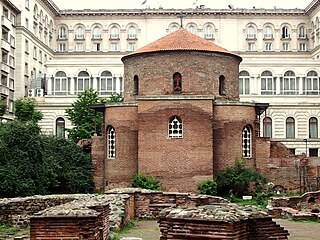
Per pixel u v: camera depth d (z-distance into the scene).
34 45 90.38
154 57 47.25
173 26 105.31
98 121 64.31
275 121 81.56
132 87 48.62
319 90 85.69
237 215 11.48
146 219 29.28
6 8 78.44
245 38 105.38
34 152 38.56
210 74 47.06
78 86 86.81
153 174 42.03
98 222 14.18
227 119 44.50
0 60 74.75
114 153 46.03
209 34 105.12
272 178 45.78
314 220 29.19
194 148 41.91
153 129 42.34
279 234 12.05
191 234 11.16
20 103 69.06
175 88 46.78
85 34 107.31
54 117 80.56
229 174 43.06
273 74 85.50
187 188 41.59
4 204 26.16
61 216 13.56
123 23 106.44
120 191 29.28
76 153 46.88
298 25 106.62
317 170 45.78
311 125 81.94
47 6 100.88
